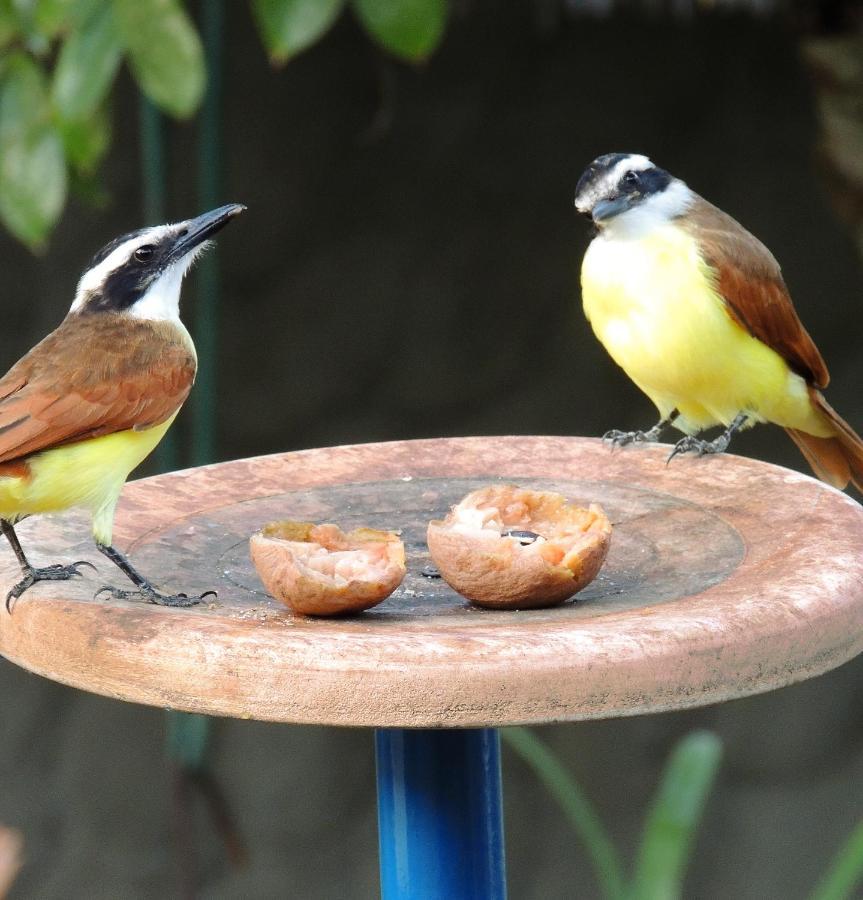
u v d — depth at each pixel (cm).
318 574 608
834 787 1611
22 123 902
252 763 1614
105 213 1554
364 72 1562
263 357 1590
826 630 570
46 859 1612
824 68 1309
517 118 1587
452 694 519
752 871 1598
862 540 654
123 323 776
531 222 1600
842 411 1616
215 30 1179
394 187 1587
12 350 1591
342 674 522
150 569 690
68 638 573
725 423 967
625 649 529
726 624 549
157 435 760
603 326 941
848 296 1614
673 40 1584
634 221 910
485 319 1608
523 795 1616
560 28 1578
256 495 779
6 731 1614
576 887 1602
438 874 685
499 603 623
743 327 912
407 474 809
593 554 628
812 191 1600
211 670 536
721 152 1603
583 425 1620
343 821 1617
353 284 1591
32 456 718
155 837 1609
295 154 1566
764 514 716
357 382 1603
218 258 1569
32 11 903
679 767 917
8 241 1572
